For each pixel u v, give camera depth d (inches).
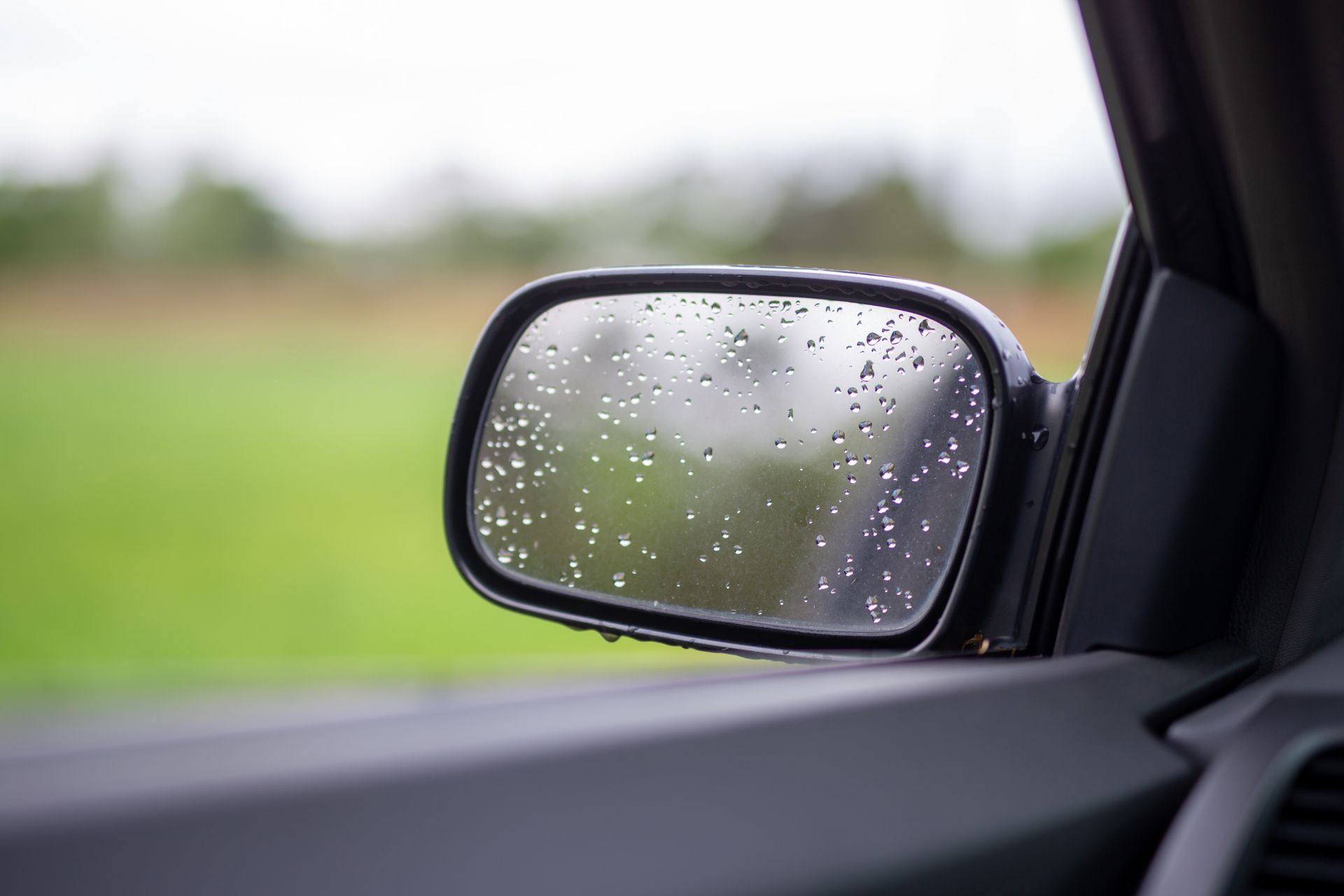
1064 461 53.9
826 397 64.9
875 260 1679.4
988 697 41.5
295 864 26.1
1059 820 37.3
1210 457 50.9
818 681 40.8
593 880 28.6
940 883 33.6
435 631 406.6
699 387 71.0
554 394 76.9
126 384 1140.5
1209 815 37.2
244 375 1198.9
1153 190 49.2
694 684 39.2
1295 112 46.6
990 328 57.5
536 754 31.2
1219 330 50.9
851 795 34.2
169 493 686.5
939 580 56.3
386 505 658.8
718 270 71.7
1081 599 51.6
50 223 1787.6
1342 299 51.0
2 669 367.6
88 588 483.5
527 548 75.2
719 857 30.5
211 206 1814.7
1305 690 44.4
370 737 30.9
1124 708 44.6
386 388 1114.1
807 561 63.0
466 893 27.1
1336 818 36.5
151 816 25.8
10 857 24.0
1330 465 51.8
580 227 1776.6
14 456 807.1
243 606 451.2
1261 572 53.2
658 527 69.9
